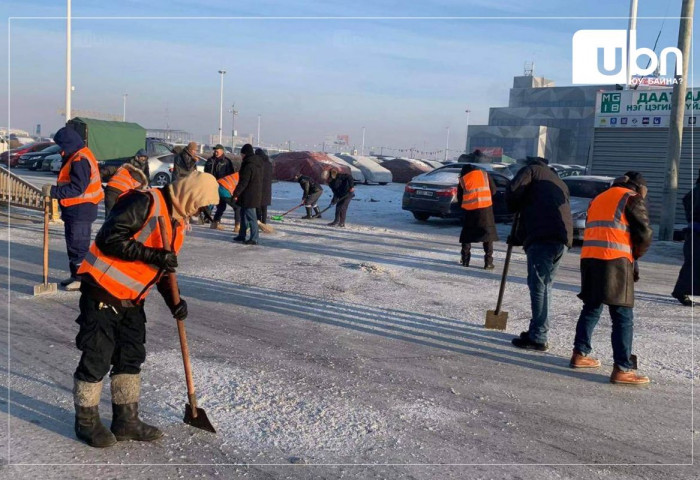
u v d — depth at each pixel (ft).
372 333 22.24
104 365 12.99
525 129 257.75
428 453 13.60
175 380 16.88
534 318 21.13
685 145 63.16
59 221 46.11
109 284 12.68
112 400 13.41
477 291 29.81
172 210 12.85
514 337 22.54
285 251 38.78
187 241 40.81
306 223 53.93
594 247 18.66
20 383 16.22
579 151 270.05
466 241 35.53
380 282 30.71
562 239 20.51
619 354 18.38
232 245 40.19
